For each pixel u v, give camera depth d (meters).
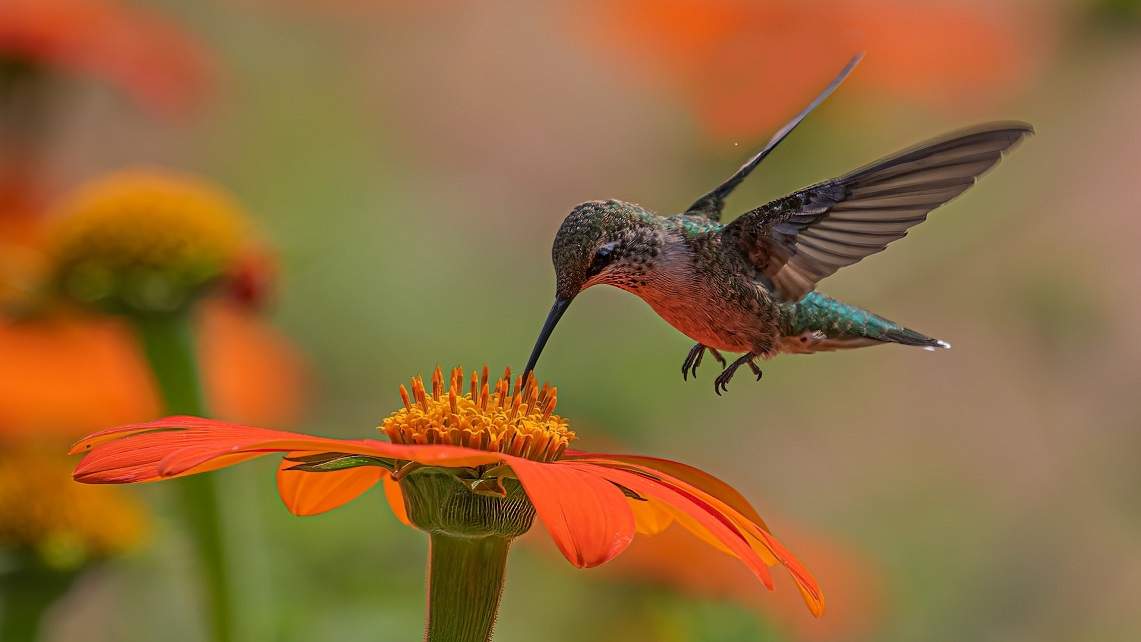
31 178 7.91
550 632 7.36
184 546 5.70
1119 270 9.14
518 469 3.30
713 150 8.28
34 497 5.55
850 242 4.86
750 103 8.08
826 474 9.83
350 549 7.15
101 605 7.20
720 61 8.19
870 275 8.47
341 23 9.73
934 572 9.47
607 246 4.84
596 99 10.24
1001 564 9.45
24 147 7.95
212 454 3.21
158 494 6.45
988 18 8.38
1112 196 9.03
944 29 8.16
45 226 6.42
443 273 9.34
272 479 7.46
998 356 10.05
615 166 9.98
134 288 5.96
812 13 8.16
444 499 3.65
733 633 6.75
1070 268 9.08
